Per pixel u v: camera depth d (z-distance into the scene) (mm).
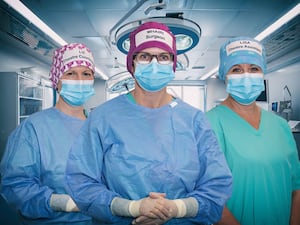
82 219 1113
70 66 1299
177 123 905
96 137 881
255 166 1048
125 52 1838
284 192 1065
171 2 2648
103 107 935
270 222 1051
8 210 2379
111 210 758
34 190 1058
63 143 1220
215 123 1152
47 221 1099
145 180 804
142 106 930
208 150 875
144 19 1501
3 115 3373
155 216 693
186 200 756
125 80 4078
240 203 1055
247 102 1174
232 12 2965
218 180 828
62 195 1032
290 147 1141
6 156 1172
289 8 2834
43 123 1246
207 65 6238
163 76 893
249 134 1113
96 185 816
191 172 837
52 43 3996
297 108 4625
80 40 3996
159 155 833
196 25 1649
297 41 3957
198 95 8883
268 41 3977
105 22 3238
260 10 2900
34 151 1172
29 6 2734
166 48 869
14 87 3396
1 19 2975
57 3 2695
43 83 4566
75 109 1391
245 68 1141
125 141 846
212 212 790
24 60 4457
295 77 4676
